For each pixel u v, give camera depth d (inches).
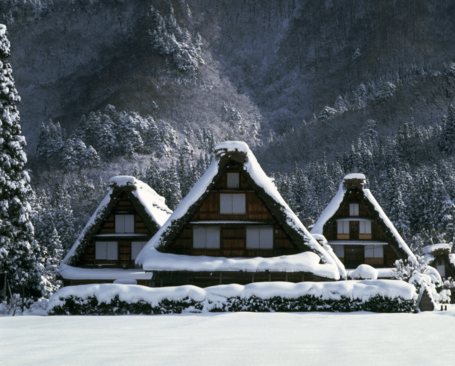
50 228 3383.4
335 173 5128.0
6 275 1045.8
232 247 1126.4
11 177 1106.7
